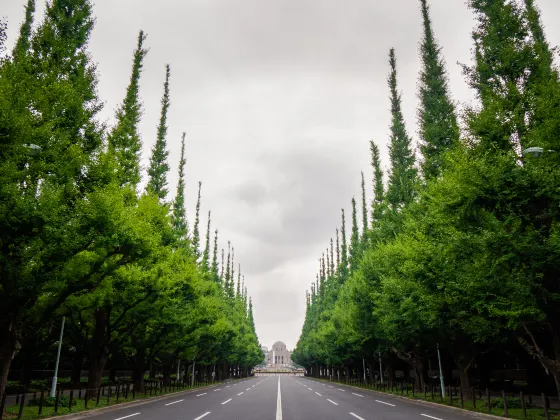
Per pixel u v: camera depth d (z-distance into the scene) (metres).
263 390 32.41
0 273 10.85
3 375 11.77
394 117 28.25
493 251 10.76
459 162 12.42
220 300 43.53
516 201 10.77
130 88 22.66
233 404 18.73
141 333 24.09
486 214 11.76
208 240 46.72
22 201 10.09
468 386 19.27
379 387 31.33
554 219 10.87
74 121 13.22
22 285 11.23
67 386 27.31
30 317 14.60
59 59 14.22
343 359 45.72
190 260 28.95
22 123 9.82
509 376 31.44
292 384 46.78
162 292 20.92
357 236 45.38
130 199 20.27
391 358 32.47
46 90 12.16
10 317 11.92
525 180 10.23
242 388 36.16
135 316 21.16
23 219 10.15
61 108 12.59
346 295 39.03
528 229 11.21
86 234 12.50
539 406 16.23
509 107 12.44
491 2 14.52
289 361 190.12
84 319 21.42
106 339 20.44
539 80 12.58
